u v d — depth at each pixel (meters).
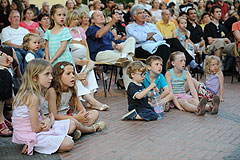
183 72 5.13
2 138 3.62
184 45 7.38
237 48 7.54
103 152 3.09
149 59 4.70
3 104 3.86
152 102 4.44
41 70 3.08
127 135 3.63
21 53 5.16
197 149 3.10
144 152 3.06
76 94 3.84
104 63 5.78
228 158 2.83
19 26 6.71
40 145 3.07
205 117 4.39
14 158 2.96
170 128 3.87
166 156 2.93
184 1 11.22
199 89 5.45
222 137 3.46
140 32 6.43
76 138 3.44
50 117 3.31
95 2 9.07
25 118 3.06
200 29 8.74
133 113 4.28
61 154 3.07
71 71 3.61
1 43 6.36
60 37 4.81
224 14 12.02
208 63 5.59
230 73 8.75
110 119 4.38
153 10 9.24
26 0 8.27
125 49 5.96
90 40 6.20
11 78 3.85
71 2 8.52
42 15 7.02
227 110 4.80
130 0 12.23
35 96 3.02
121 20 8.42
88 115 3.95
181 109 4.83
